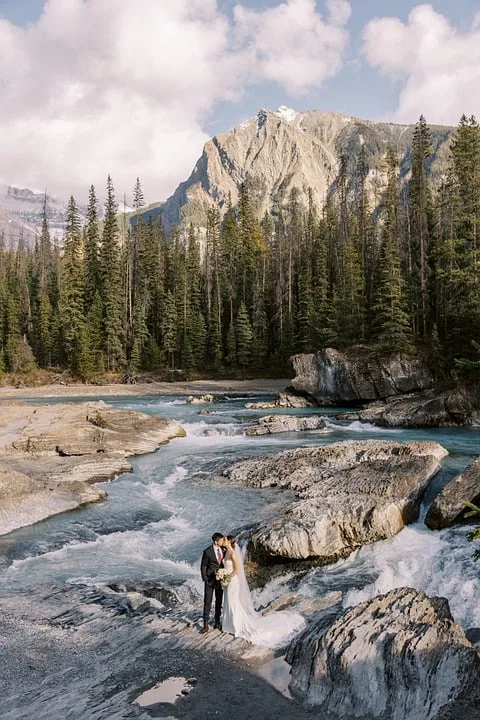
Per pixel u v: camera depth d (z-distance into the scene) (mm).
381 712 6309
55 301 92688
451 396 35031
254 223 100562
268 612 9688
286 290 84562
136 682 7004
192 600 11383
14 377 76875
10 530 15203
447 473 19062
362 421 36562
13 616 9508
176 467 23016
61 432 24297
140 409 46531
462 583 11016
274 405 48969
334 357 49250
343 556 13180
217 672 7258
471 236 44344
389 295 47906
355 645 7055
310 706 6457
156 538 14852
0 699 6668
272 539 13000
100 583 11703
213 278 95938
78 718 6141
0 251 127188
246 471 20906
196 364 80812
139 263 91625
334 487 16703
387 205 65125
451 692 6449
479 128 49094
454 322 47938
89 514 16781
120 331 79312
